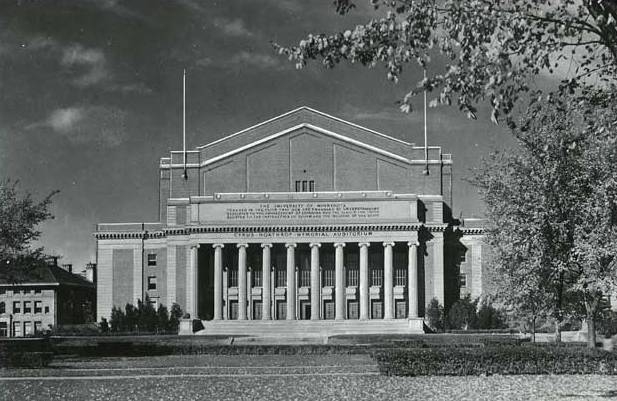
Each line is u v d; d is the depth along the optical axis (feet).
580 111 75.15
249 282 388.57
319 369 140.87
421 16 64.64
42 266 216.95
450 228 395.96
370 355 185.26
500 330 341.00
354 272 389.60
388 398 90.43
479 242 395.55
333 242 380.17
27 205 212.43
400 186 403.54
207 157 410.93
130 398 95.25
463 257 396.98
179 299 394.32
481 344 212.23
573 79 72.23
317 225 379.14
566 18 64.08
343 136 405.59
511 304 158.81
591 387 99.96
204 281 394.93
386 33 66.54
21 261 211.00
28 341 212.84
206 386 109.81
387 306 376.07
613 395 90.27
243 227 380.17
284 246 387.75
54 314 435.12
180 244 397.60
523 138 136.67
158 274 409.49
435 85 66.08
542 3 64.54
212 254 395.55
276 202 383.65
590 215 133.18
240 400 91.20
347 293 385.29
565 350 124.47
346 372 132.05
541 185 138.51
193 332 363.97
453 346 204.64
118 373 137.39
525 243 142.20
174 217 401.70
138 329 371.56
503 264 153.58
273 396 95.09
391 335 306.76
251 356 197.88
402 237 378.53
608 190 127.44
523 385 103.81
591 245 130.21
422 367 121.80
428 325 366.43
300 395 95.66
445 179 404.36
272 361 171.63
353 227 378.32
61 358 196.34
